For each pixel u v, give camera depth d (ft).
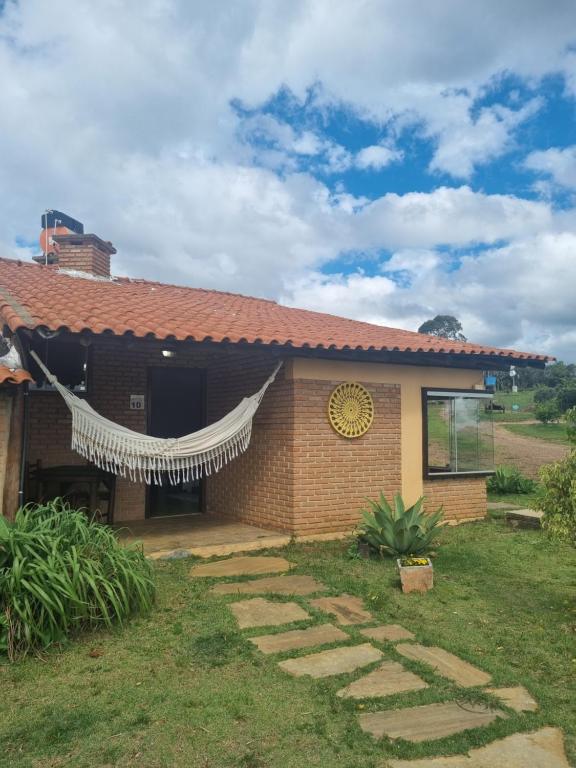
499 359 34.55
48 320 22.25
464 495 34.12
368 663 14.15
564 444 95.45
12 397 21.53
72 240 42.06
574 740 10.99
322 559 24.29
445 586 20.71
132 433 24.23
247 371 31.24
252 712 11.85
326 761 10.27
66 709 11.92
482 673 13.74
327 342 27.22
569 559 24.82
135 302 30.81
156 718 11.58
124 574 16.44
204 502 34.35
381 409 30.99
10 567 14.85
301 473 27.91
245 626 16.47
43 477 27.14
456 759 10.34
